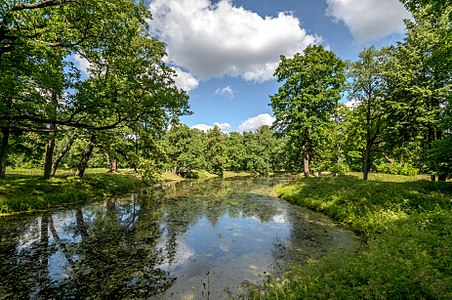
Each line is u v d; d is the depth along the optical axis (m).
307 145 26.59
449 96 12.64
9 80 10.65
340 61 25.22
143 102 12.83
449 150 12.05
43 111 15.02
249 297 5.68
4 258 8.45
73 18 10.11
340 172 33.47
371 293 4.18
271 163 76.81
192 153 56.94
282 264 7.86
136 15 16.17
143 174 18.84
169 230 12.09
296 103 24.56
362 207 12.67
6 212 14.39
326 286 4.66
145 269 7.70
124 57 13.14
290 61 26.34
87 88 11.77
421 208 10.45
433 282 4.19
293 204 18.67
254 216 15.01
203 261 8.32
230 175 69.62
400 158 27.48
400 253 6.14
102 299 6.00
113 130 16.42
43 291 6.35
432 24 16.92
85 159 23.23
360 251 7.15
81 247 9.60
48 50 9.35
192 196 23.78
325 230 11.38
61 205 17.08
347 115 28.05
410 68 18.19
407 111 18.33
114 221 13.66
